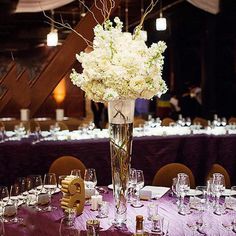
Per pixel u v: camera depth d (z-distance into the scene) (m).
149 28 11.86
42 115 10.70
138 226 2.37
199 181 5.70
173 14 11.25
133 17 10.88
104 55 2.51
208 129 6.20
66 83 10.95
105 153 5.34
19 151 5.19
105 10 3.53
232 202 2.98
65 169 4.05
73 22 10.78
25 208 2.96
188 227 2.56
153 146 5.50
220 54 10.82
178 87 12.12
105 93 2.50
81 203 2.87
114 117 2.62
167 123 7.48
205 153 5.68
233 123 6.91
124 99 2.58
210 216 2.80
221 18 10.53
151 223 2.56
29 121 7.88
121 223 2.67
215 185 3.02
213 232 2.51
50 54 11.96
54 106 10.94
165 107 11.46
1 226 2.44
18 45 11.95
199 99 11.05
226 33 10.72
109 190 3.48
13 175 5.18
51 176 3.32
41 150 5.21
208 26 10.63
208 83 10.80
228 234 2.49
